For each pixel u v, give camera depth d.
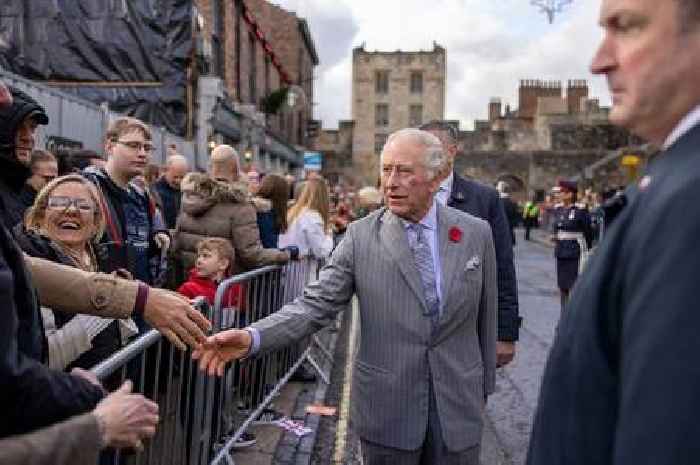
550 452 1.13
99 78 14.11
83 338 2.62
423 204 2.77
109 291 2.28
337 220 11.73
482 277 2.94
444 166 2.82
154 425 1.84
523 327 9.05
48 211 3.00
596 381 1.07
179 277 4.91
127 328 2.98
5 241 1.64
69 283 2.27
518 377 6.57
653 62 1.05
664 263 0.96
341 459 4.43
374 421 2.75
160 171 7.98
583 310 1.11
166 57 14.23
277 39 37.75
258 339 2.61
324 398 5.64
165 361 3.14
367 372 2.79
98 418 1.67
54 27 13.95
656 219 1.00
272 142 25.95
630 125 1.13
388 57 64.62
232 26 21.05
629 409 0.96
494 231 3.96
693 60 1.03
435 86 64.56
